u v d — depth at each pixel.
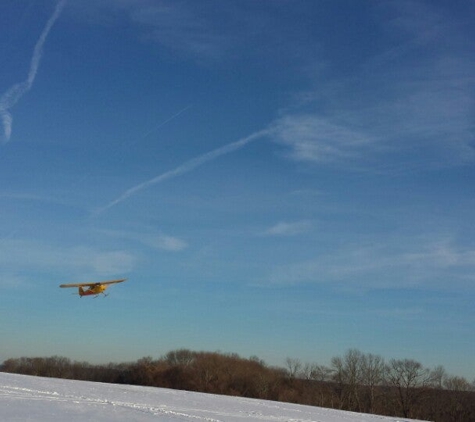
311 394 103.44
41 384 44.31
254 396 102.69
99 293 63.47
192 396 49.19
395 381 101.12
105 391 44.53
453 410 99.44
